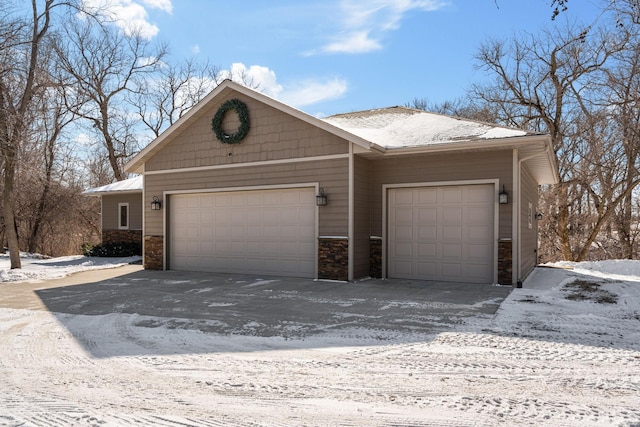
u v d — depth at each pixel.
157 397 4.26
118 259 20.47
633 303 8.73
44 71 16.48
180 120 14.21
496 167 11.12
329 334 6.64
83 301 9.55
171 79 35.50
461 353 5.63
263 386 4.55
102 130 31.94
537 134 10.35
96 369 5.14
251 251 13.55
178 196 14.95
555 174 15.58
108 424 3.64
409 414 3.84
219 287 11.24
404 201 12.38
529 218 14.16
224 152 13.78
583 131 23.84
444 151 11.41
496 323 7.16
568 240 25.56
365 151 11.52
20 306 9.05
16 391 4.43
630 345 5.93
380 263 12.52
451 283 11.48
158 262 15.20
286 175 12.70
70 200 28.72
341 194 11.86
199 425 3.64
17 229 27.78
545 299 9.11
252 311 8.33
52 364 5.35
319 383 4.63
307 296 9.79
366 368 5.10
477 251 11.48
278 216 13.10
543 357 5.44
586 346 5.88
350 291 10.37
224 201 14.06
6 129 15.55
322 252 12.17
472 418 3.75
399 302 8.99
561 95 25.52
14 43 15.26
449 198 11.84
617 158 23.64
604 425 3.60
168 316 8.00
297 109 12.34
